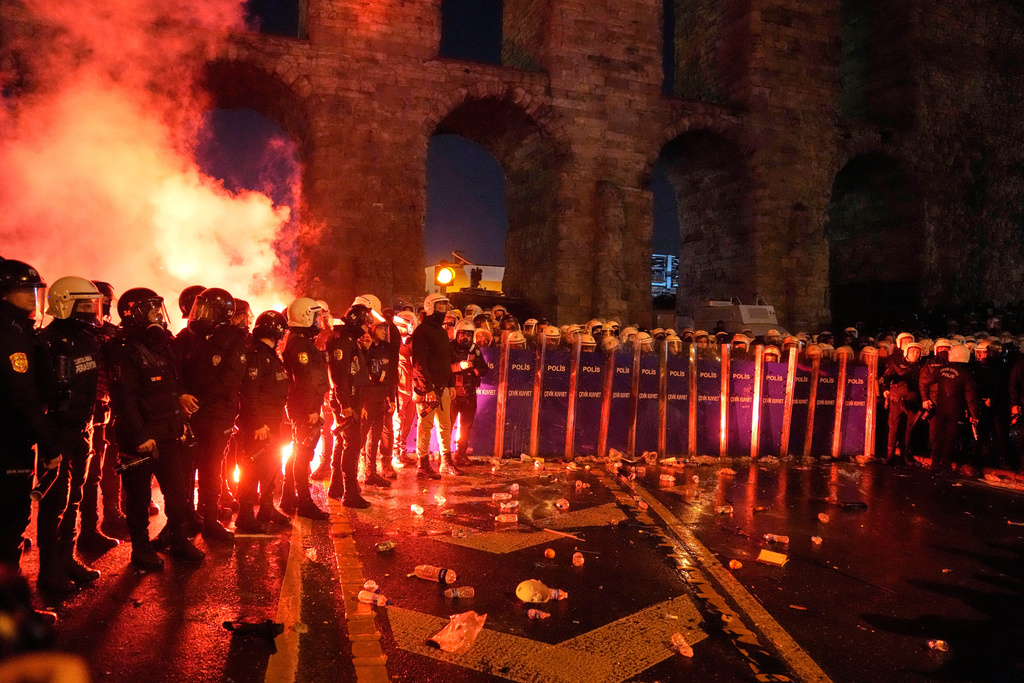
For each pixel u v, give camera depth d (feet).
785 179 72.95
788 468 36.81
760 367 39.37
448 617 14.87
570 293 64.69
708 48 78.28
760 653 13.73
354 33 59.47
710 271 78.33
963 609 16.70
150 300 16.69
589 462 35.04
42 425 13.33
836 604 16.69
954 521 25.81
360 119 59.41
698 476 32.71
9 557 13.37
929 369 37.14
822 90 75.20
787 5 73.72
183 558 17.65
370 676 12.14
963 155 83.61
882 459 40.83
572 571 18.24
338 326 23.73
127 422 16.42
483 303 68.49
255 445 20.16
